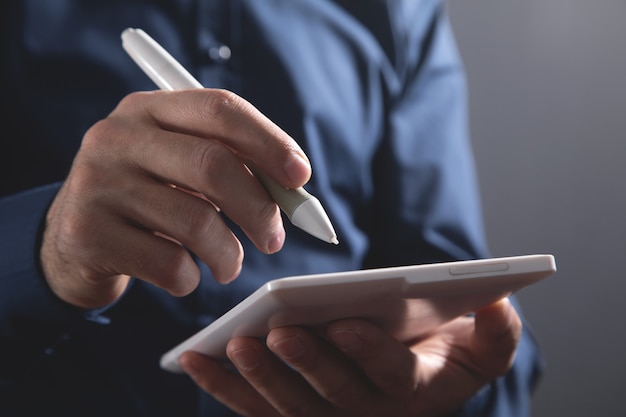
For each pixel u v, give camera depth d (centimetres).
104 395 64
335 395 50
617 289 126
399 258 77
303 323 46
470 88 124
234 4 74
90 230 45
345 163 75
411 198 78
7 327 54
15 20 69
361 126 78
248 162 43
